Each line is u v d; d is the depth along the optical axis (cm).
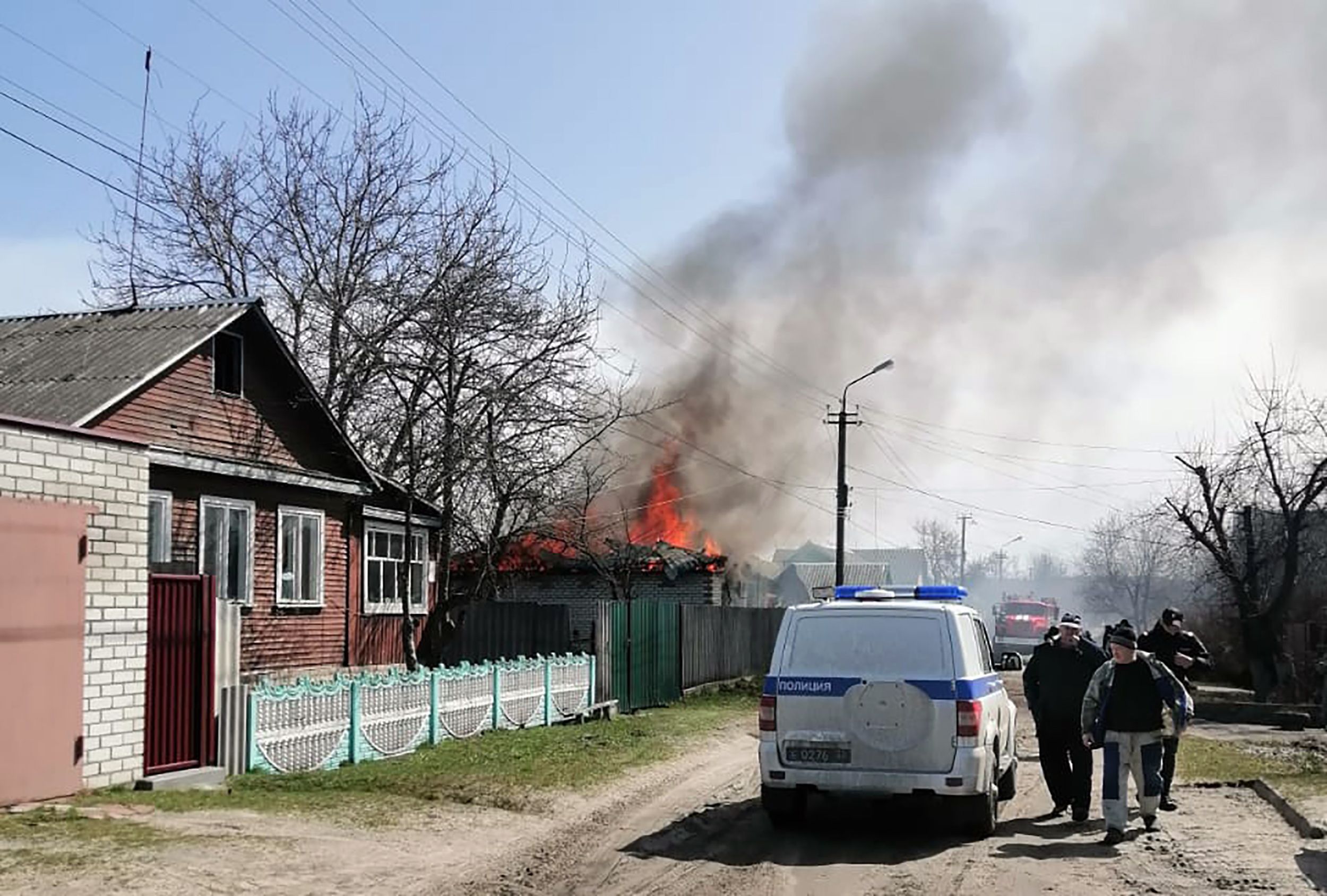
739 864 953
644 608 2472
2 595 1039
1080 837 1077
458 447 2262
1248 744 1961
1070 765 1193
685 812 1203
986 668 1167
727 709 2466
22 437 1077
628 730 1892
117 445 1180
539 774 1376
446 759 1480
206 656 1280
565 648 2442
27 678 1059
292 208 2753
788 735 1070
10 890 778
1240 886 858
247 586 1834
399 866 906
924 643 1066
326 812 1102
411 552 2259
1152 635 1319
